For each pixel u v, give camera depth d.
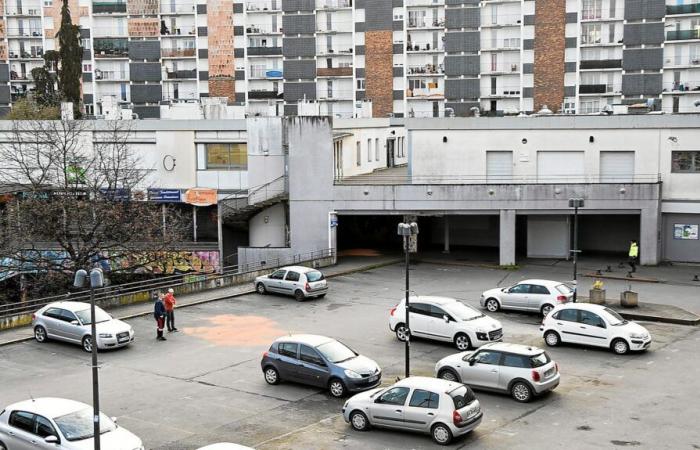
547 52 83.75
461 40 86.44
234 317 33.78
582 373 25.20
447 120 46.25
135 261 43.38
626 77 82.00
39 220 41.00
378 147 61.62
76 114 63.41
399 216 53.09
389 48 89.88
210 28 93.62
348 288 39.62
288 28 91.94
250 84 94.25
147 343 29.84
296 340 24.55
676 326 31.38
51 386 24.86
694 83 80.50
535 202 44.03
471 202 44.53
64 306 29.84
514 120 45.78
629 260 44.03
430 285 40.09
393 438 19.95
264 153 48.66
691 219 44.56
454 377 23.58
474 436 19.89
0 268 40.97
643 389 23.42
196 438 20.38
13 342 29.91
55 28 97.31
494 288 37.16
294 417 21.83
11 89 98.56
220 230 47.19
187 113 54.00
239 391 24.20
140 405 23.02
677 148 44.25
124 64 94.44
